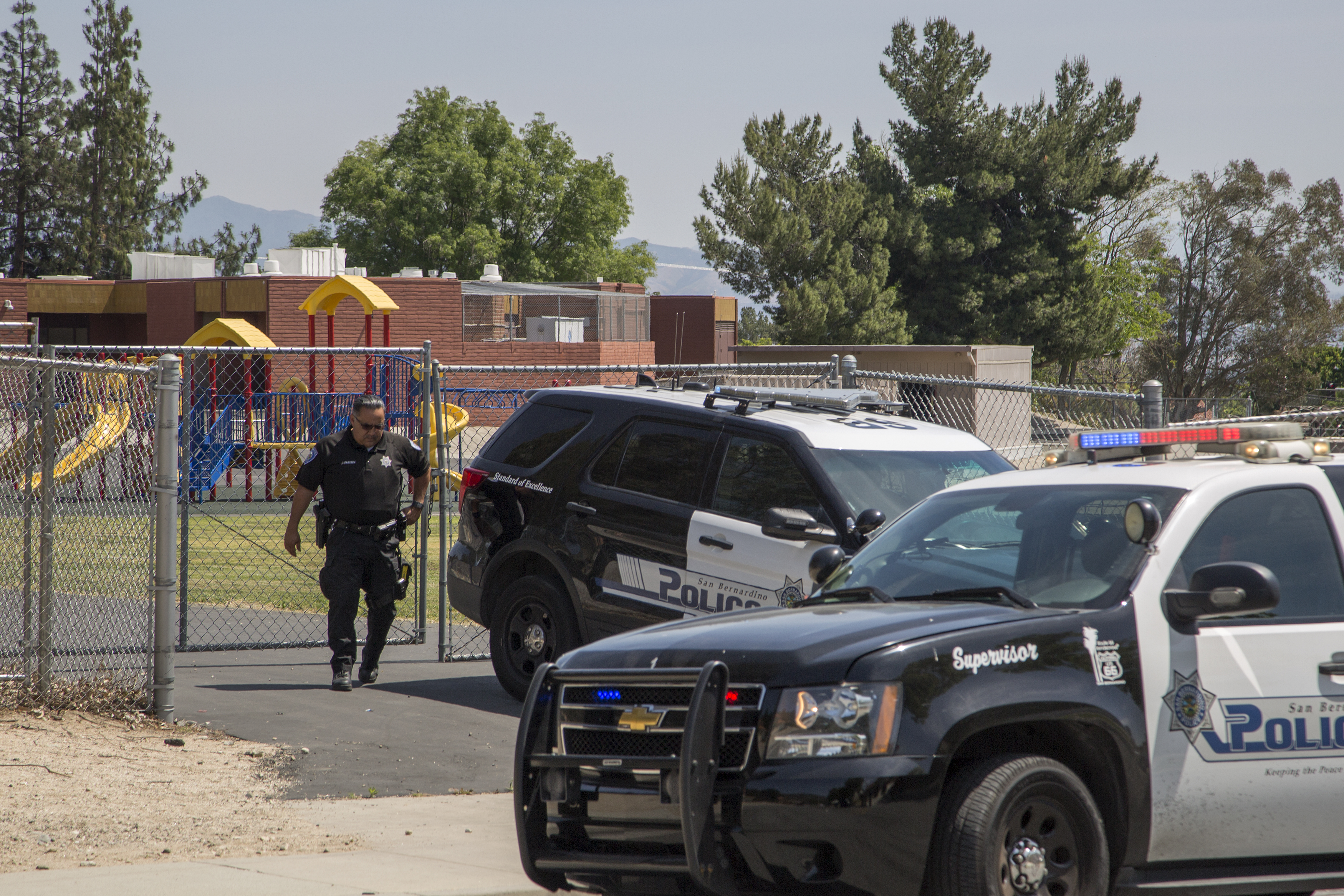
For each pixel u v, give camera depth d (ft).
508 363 488.02
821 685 44.70
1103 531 53.11
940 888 44.11
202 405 254.47
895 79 615.57
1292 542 53.36
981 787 44.57
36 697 87.25
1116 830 48.06
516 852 60.64
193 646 115.44
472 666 110.32
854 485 82.17
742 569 82.74
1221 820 49.14
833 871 43.83
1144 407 117.29
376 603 100.27
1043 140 602.85
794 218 564.71
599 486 92.07
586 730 48.16
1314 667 50.98
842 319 565.12
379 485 99.14
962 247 600.39
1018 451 181.47
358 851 60.75
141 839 61.93
